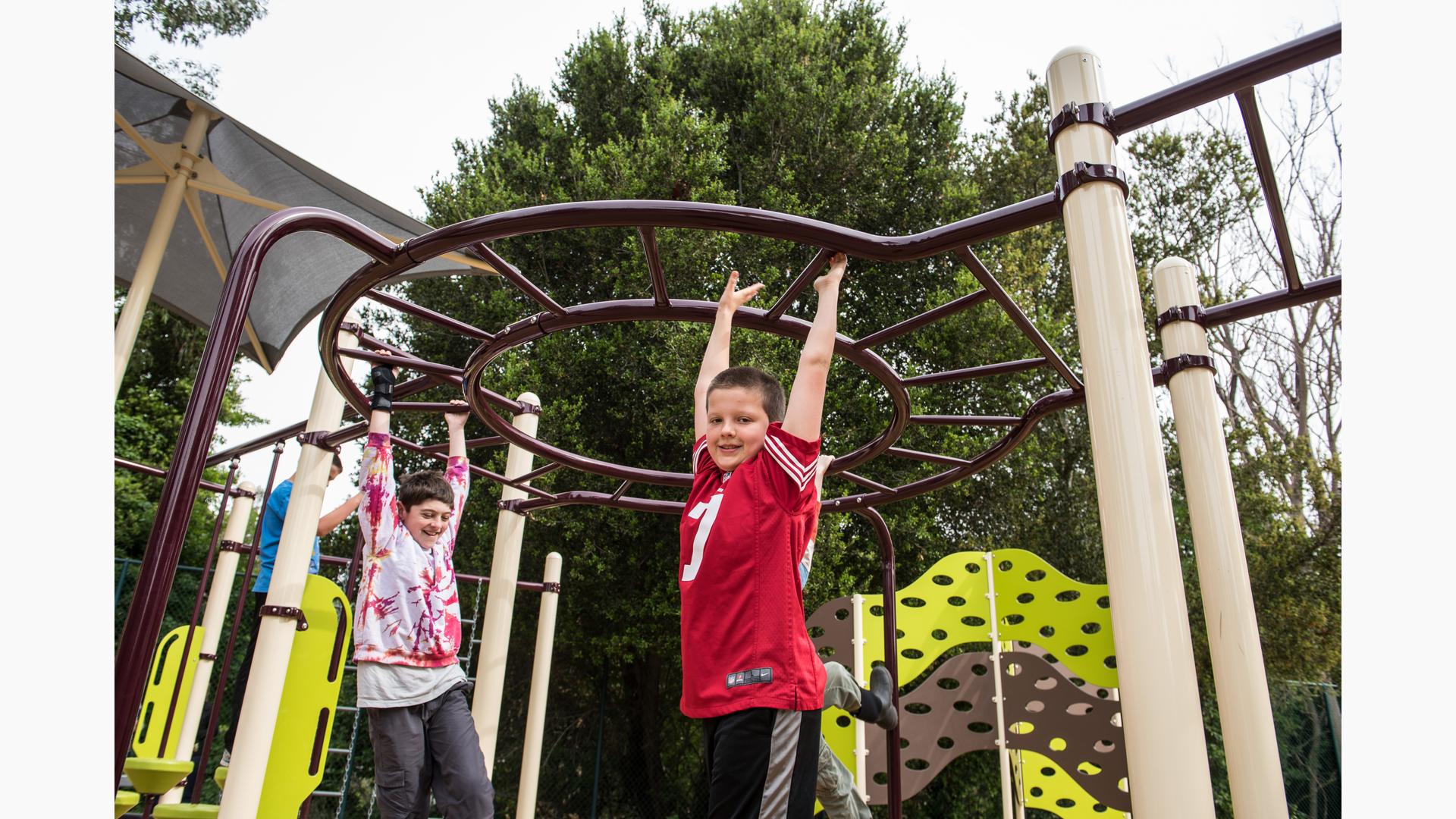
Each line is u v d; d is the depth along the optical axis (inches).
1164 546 52.4
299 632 127.4
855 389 365.4
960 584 198.2
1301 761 355.3
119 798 156.7
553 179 391.9
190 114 150.4
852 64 416.2
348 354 111.6
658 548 363.9
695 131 368.8
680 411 348.2
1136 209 490.9
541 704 197.9
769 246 368.2
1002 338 368.8
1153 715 49.4
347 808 356.8
